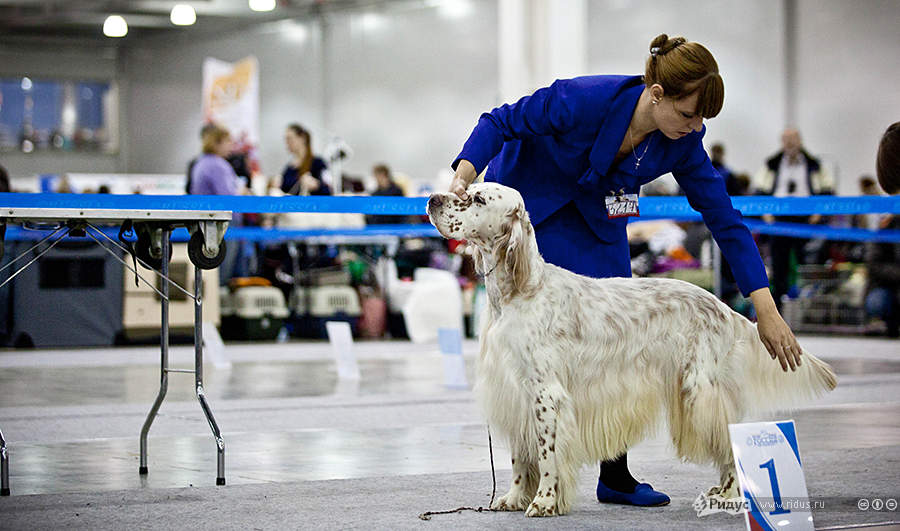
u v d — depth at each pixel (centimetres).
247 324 1299
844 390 759
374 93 2459
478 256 365
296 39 2578
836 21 1675
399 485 417
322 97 2555
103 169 2708
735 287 1296
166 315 449
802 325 1384
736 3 1820
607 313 360
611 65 2016
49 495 396
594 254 388
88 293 1235
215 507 372
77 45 2694
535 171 386
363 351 1173
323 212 554
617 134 364
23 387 823
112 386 830
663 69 349
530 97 378
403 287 1365
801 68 1733
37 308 1219
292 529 334
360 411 667
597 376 359
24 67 2673
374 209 564
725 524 342
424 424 609
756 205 670
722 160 1366
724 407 365
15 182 1565
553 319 354
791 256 1370
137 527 338
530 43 1619
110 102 2720
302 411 667
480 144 373
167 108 2698
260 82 2619
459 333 804
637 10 1970
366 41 2472
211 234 424
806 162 1366
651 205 680
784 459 333
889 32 1600
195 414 653
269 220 1344
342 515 357
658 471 454
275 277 1377
